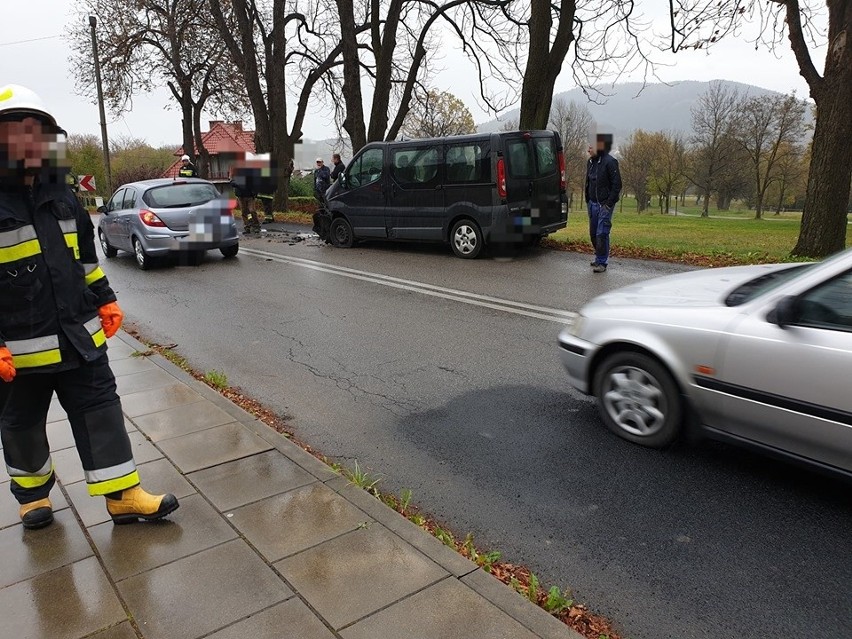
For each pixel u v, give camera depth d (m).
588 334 4.26
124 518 3.13
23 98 2.57
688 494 3.47
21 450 3.03
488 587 2.62
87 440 3.01
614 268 9.64
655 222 30.34
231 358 6.18
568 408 4.68
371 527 3.06
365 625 2.42
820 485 3.52
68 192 2.85
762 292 3.61
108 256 13.32
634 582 2.81
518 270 9.73
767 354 3.31
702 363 3.61
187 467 3.72
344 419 4.65
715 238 16.22
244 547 2.93
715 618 2.57
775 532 3.11
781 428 3.31
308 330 7.04
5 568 2.83
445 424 4.50
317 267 10.88
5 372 2.61
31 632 2.44
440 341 6.41
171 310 8.30
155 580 2.72
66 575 2.77
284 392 5.23
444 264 10.52
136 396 4.93
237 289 9.44
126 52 27.58
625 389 4.07
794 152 39.88
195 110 33.03
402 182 11.45
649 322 3.89
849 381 3.01
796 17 9.78
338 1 18.38
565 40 13.53
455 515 3.38
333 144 25.75
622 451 3.98
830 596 2.67
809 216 9.86
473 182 10.49
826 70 9.53
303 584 2.66
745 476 3.64
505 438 4.24
